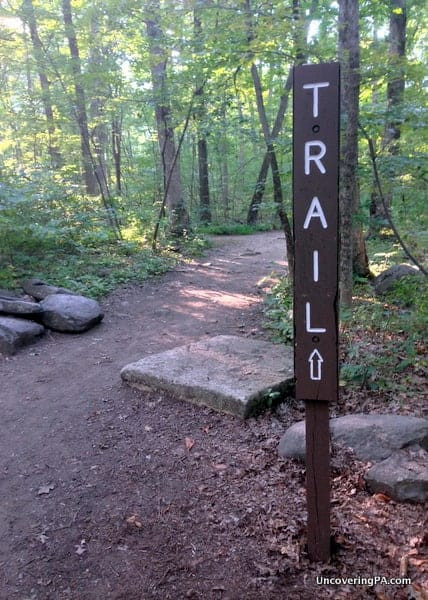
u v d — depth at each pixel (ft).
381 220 23.15
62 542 9.62
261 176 51.24
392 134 20.56
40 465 12.35
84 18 35.47
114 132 56.75
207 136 33.47
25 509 10.69
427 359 16.28
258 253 44.32
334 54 19.84
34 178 34.50
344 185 19.36
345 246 19.97
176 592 8.32
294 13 21.03
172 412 14.40
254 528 9.64
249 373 15.24
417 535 9.11
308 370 7.90
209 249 46.37
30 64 40.32
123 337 22.12
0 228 27.91
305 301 7.70
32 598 8.35
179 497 10.78
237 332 21.91
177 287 31.42
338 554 8.80
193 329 22.86
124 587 8.49
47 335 22.36
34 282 26.45
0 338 20.17
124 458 12.42
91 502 10.82
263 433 12.99
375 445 11.23
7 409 15.48
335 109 7.13
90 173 52.90
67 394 16.31
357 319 19.33
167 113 40.70
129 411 14.75
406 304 20.88
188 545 9.36
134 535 9.72
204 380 14.84
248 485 10.99
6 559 9.24
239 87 31.76
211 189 76.95
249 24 21.15
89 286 29.27
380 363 16.06
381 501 10.03
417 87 20.88
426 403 14.03
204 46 23.98
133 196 54.90
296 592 8.13
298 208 7.48
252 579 8.46
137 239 41.86
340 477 10.80
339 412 13.96
